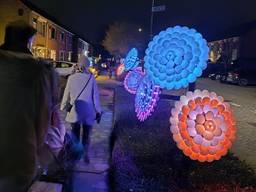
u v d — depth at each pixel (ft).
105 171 19.07
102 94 67.82
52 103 9.34
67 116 20.56
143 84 24.91
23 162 7.93
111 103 53.72
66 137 16.60
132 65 47.42
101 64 219.20
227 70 122.42
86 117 20.38
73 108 20.33
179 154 15.69
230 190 13.25
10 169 7.79
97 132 30.22
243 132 34.04
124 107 32.73
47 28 139.64
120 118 26.17
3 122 7.96
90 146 24.89
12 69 8.19
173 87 14.93
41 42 132.67
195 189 13.25
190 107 12.43
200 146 12.34
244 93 81.20
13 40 8.91
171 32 14.99
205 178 14.23
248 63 115.55
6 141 7.89
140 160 15.84
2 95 8.04
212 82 121.19
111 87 85.87
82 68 20.48
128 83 43.91
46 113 8.61
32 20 117.29
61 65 94.79
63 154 13.51
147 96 23.94
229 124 12.56
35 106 8.30
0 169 7.74
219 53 203.82
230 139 12.61
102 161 21.22
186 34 14.65
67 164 16.42
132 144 18.13
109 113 42.86
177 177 14.21
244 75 108.37
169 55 14.80
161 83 15.14
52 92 9.17
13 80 8.14
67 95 20.40
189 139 12.39
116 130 23.38
